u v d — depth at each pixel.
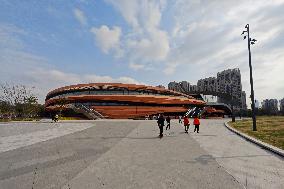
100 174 8.41
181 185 7.15
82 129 29.97
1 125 41.22
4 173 8.77
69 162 10.50
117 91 86.44
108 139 18.83
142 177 8.00
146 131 26.05
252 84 24.98
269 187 6.95
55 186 7.15
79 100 84.38
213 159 10.80
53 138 20.27
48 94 105.88
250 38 26.45
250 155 11.71
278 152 11.84
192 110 89.69
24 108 82.94
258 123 33.66
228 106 106.62
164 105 89.25
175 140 17.83
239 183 7.32
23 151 13.73
